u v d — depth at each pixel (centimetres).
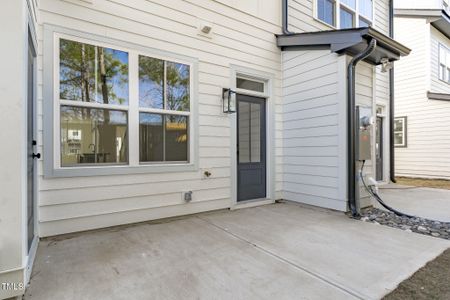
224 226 342
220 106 428
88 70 316
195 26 401
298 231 321
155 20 363
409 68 843
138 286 195
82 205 312
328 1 598
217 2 425
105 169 324
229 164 438
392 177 726
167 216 374
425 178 807
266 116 498
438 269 219
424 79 808
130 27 343
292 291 188
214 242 284
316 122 443
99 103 322
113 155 334
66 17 301
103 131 327
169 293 186
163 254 252
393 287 192
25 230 188
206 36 412
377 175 706
